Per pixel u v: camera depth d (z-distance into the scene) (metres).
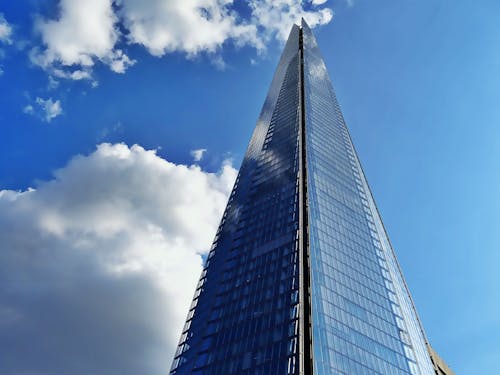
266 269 85.62
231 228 111.62
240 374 65.69
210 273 103.31
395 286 97.88
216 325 81.25
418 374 78.12
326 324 69.50
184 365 80.06
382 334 78.50
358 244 98.12
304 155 114.81
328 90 180.38
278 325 69.94
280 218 96.94
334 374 61.66
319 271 79.69
